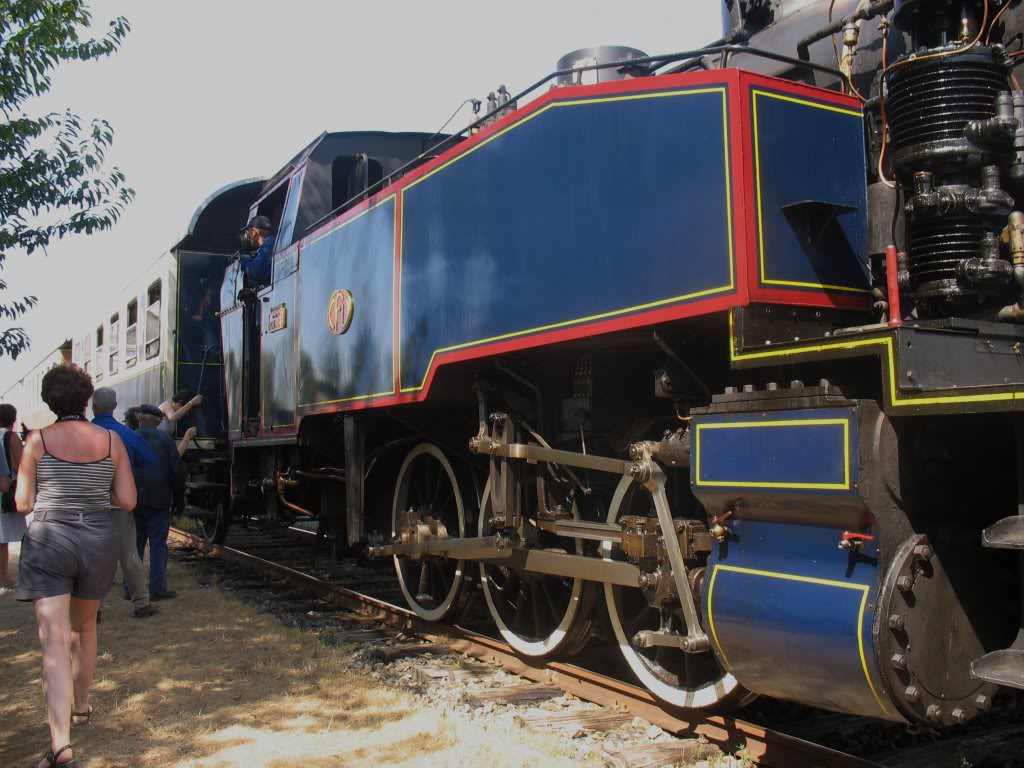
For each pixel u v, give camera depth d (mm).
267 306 7949
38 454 3576
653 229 3338
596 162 3648
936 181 2916
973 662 2439
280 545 9859
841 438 2646
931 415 2566
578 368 4273
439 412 5406
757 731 3316
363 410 5914
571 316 3738
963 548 2744
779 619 2852
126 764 3521
